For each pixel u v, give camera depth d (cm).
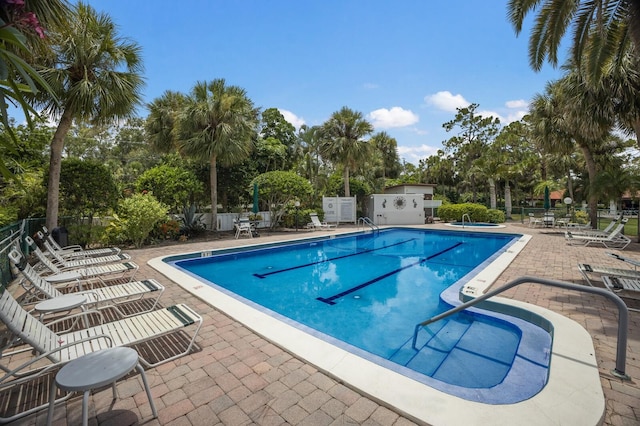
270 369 265
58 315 396
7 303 227
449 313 330
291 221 1633
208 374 258
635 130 1018
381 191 2869
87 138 2681
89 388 163
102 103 815
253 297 590
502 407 204
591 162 1359
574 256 788
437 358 344
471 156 3281
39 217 995
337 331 430
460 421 192
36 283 360
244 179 1791
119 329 272
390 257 983
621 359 239
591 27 662
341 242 1307
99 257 677
